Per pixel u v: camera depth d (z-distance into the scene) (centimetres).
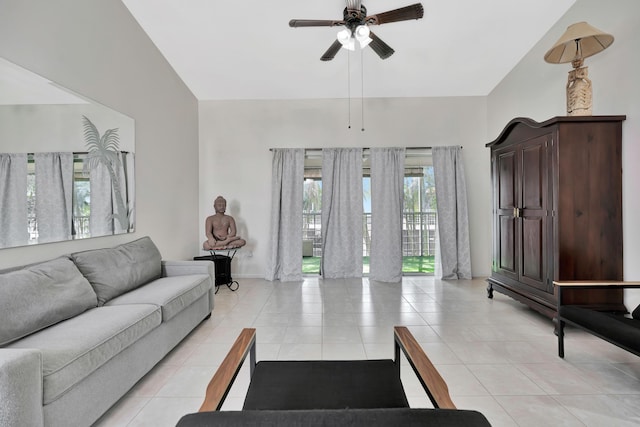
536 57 381
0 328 153
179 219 439
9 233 196
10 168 199
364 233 536
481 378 204
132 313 199
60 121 238
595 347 248
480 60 413
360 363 144
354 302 375
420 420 55
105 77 290
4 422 111
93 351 156
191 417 55
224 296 403
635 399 181
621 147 270
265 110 503
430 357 234
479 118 497
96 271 235
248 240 505
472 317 321
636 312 212
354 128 501
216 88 472
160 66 389
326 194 491
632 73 264
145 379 209
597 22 296
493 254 376
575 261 270
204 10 330
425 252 531
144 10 329
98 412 162
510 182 338
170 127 414
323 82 461
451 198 484
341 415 55
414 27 357
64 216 239
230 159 504
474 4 326
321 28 358
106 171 288
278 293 416
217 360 235
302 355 239
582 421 162
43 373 130
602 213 270
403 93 489
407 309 348
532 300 301
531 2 323
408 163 522
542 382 199
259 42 379
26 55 212
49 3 230
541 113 374
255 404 115
